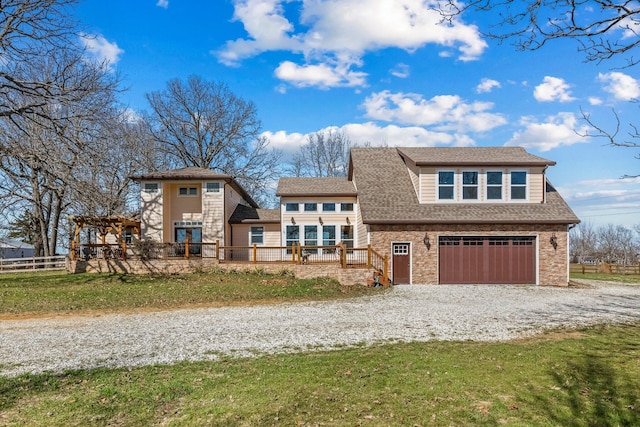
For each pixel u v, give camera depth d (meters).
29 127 14.05
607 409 5.26
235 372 6.84
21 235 32.66
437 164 20.66
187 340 9.26
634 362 7.14
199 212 24.95
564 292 17.56
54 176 13.87
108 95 18.89
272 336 9.58
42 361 7.68
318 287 18.00
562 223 19.86
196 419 5.15
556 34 5.14
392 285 19.34
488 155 22.02
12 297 15.35
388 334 9.66
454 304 14.22
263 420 5.09
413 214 20.08
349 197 24.59
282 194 24.06
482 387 6.00
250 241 25.98
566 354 7.65
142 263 21.27
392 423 4.96
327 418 5.11
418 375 6.50
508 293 17.06
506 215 20.05
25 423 5.09
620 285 21.47
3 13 12.60
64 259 26.72
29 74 14.93
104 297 15.52
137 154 33.03
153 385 6.29
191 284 18.34
